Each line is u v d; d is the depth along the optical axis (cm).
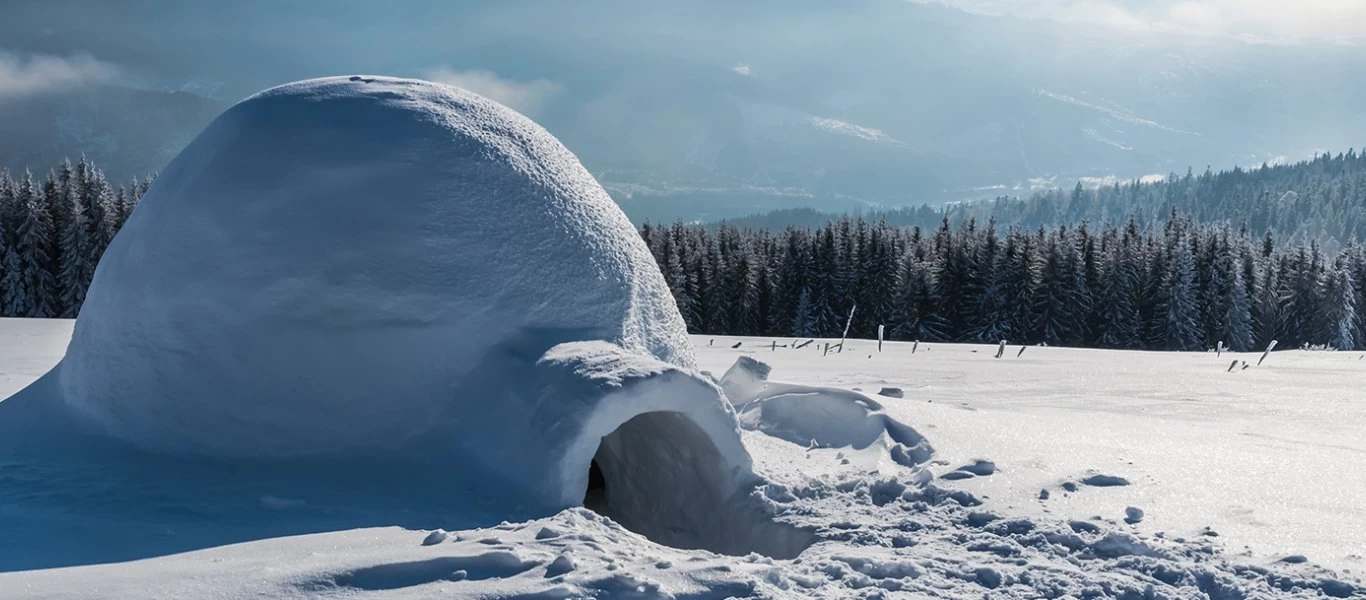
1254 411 1080
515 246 650
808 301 5300
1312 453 733
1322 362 2061
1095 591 416
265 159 646
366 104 685
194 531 468
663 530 667
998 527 503
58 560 417
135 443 613
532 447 555
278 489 544
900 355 2152
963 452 693
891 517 538
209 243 623
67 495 521
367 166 643
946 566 445
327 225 620
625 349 666
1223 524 514
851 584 421
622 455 714
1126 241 5388
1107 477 595
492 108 749
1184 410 1082
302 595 375
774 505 573
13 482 546
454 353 611
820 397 806
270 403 595
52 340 1869
